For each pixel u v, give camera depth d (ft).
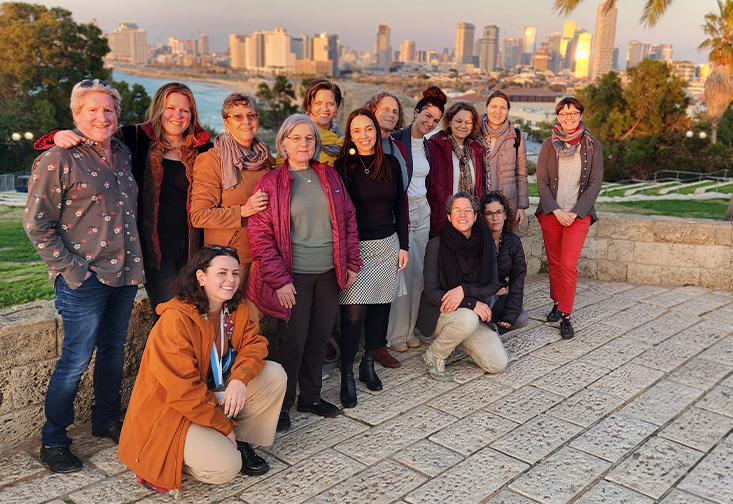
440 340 13.07
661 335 15.99
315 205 10.69
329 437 10.65
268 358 14.15
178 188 10.77
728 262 20.26
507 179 15.83
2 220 49.55
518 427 11.05
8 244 38.70
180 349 8.41
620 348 15.08
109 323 10.14
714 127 103.14
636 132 109.19
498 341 13.55
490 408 11.82
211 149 10.64
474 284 13.16
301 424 11.16
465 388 12.76
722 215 54.44
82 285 9.26
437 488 9.09
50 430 9.46
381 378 13.29
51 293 25.80
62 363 9.43
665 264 21.01
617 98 111.55
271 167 11.26
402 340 14.99
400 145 13.53
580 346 15.23
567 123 15.80
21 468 9.46
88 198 9.13
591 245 21.94
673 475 9.53
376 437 10.65
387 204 11.87
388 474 9.46
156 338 8.50
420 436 10.69
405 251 12.46
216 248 8.87
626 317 17.48
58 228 9.16
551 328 16.56
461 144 15.16
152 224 10.53
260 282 10.57
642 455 10.11
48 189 8.72
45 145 9.19
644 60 107.24
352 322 11.74
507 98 15.43
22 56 130.82
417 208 14.42
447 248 13.16
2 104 130.62
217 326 9.20
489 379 13.23
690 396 12.41
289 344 10.93
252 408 9.48
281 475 9.43
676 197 70.85
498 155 15.69
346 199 11.22
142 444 8.49
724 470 9.70
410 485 9.16
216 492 8.98
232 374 9.05
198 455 8.45
